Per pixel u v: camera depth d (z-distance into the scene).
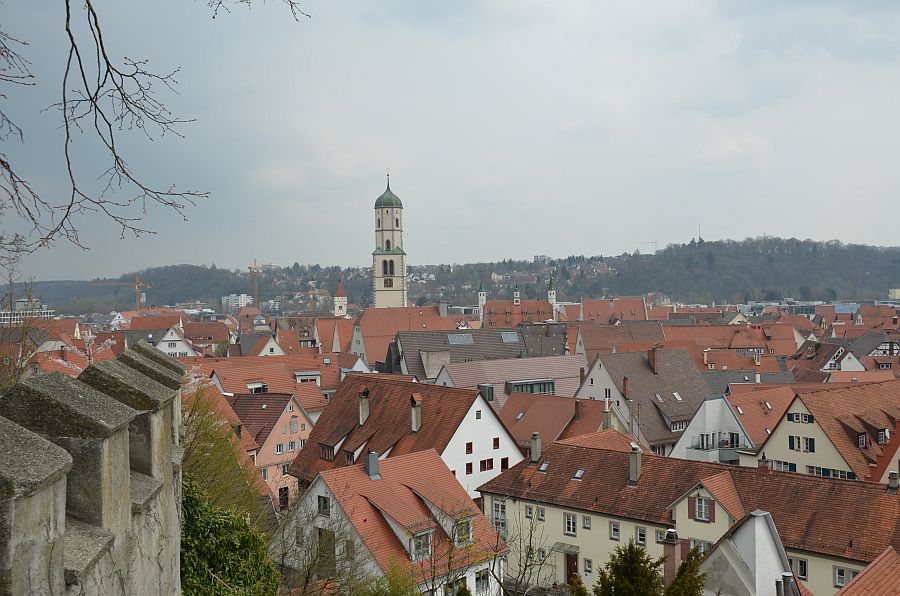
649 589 18.89
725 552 25.61
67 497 8.77
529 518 47.84
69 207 10.20
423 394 56.59
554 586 45.31
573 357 89.50
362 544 35.94
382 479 40.28
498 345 111.00
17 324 30.84
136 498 10.39
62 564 7.60
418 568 35.22
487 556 27.12
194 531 19.92
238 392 78.12
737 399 64.38
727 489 39.97
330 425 60.12
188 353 147.12
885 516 35.50
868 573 23.89
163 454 12.27
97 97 9.98
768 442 53.88
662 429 75.12
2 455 6.90
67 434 8.66
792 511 38.00
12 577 6.69
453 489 41.97
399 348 107.00
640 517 42.25
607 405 63.56
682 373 80.25
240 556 21.36
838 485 37.88
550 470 48.75
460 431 52.66
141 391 11.38
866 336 127.25
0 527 6.62
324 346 157.50
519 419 67.69
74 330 102.75
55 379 9.21
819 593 36.12
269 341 132.88
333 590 31.98
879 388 56.03
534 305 195.62
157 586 11.80
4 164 9.89
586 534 45.00
